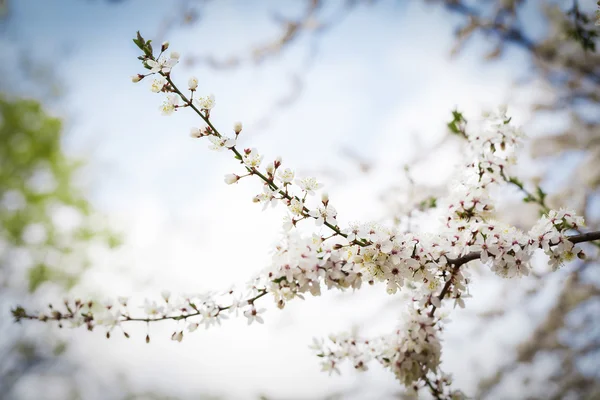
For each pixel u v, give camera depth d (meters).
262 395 3.14
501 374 5.69
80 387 9.62
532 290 5.17
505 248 2.02
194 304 2.08
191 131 2.00
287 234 2.01
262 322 1.99
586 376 5.46
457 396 2.30
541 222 2.05
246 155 2.01
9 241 9.41
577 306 5.09
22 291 9.16
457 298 2.16
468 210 2.20
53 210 9.79
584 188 4.84
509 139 2.25
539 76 5.59
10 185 9.74
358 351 2.34
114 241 9.23
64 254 9.38
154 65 1.94
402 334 2.09
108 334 2.10
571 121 5.31
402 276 2.06
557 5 4.93
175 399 9.69
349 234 1.99
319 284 1.96
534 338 5.55
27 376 9.17
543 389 5.67
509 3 5.29
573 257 1.98
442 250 2.06
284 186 2.01
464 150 2.43
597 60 5.08
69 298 2.21
